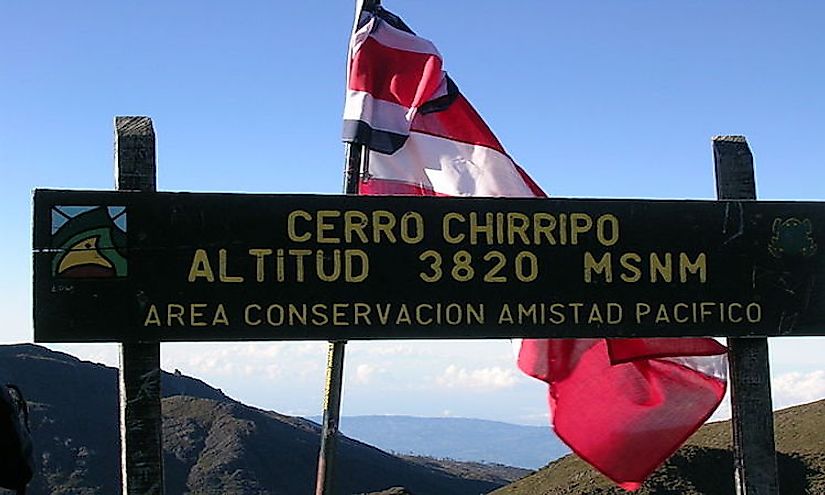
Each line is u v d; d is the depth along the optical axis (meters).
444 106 9.34
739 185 7.70
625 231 7.36
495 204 7.17
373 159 9.28
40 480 104.81
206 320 6.73
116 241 6.64
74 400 132.00
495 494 84.12
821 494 69.25
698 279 7.43
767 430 7.55
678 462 71.94
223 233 6.80
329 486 7.79
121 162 6.75
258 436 131.12
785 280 7.54
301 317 6.86
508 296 7.14
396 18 9.63
